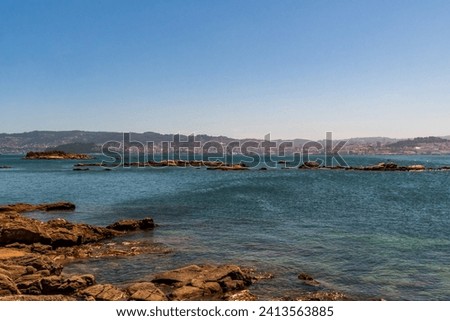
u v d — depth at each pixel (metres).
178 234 30.80
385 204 49.34
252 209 44.12
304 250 25.66
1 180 92.38
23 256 21.09
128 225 31.94
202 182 83.31
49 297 15.08
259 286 18.67
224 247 26.52
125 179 95.06
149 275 20.33
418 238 29.53
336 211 43.12
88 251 25.25
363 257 24.02
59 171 129.88
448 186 75.31
